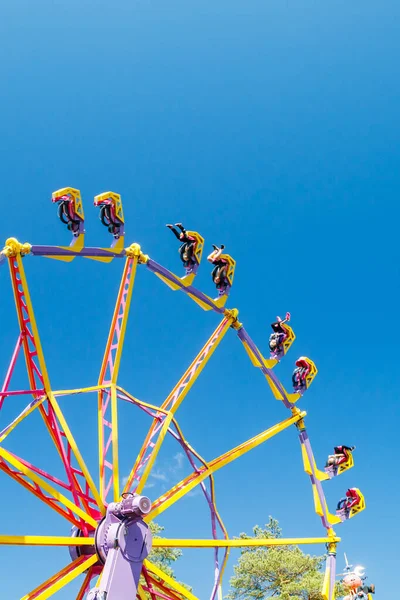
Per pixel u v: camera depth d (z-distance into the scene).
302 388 41.81
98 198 34.28
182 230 37.81
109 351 34.00
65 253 32.16
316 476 40.75
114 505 29.64
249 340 40.03
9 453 27.89
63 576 28.11
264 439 38.94
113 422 31.72
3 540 26.17
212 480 36.88
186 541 32.97
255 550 62.91
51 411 30.69
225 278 39.53
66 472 30.45
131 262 35.22
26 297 30.31
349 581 37.22
